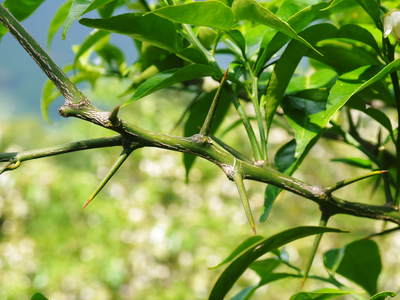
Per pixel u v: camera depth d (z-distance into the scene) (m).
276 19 0.27
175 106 1.87
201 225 1.80
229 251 1.76
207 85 0.44
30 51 0.26
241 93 0.41
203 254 1.75
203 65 0.30
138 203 1.88
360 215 0.30
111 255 1.70
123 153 0.26
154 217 1.89
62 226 1.81
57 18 0.37
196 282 1.70
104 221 1.80
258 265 0.37
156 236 1.76
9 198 1.83
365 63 0.33
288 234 0.27
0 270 1.69
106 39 0.47
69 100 0.26
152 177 1.96
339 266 0.39
